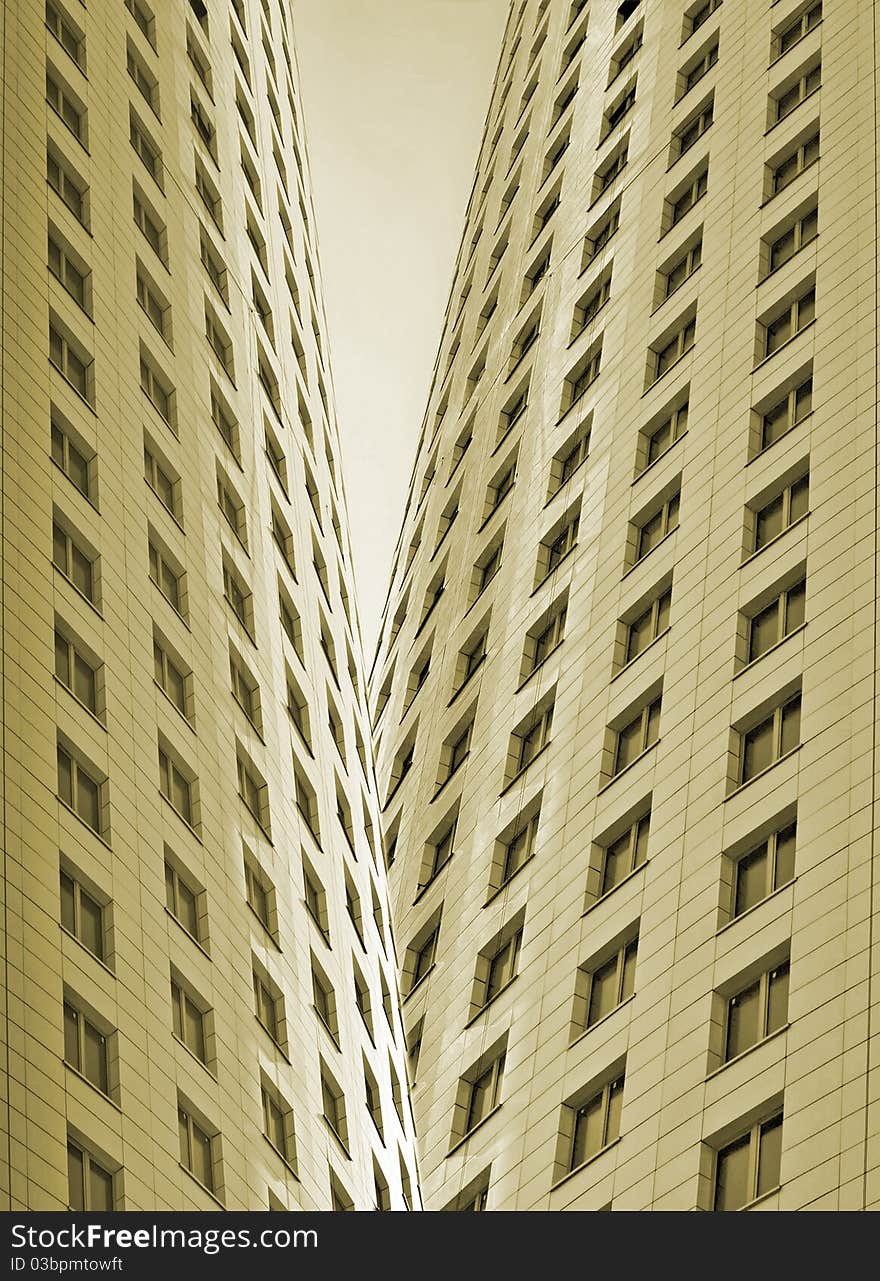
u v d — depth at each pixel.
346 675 61.75
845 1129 31.70
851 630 38.12
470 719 61.34
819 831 36.00
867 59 49.69
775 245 49.72
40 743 30.08
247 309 56.81
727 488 45.50
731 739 40.28
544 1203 40.06
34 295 36.12
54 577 32.78
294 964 41.47
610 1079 40.31
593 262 63.00
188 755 36.97
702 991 37.22
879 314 42.78
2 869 27.62
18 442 33.09
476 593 66.56
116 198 43.38
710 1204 34.56
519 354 71.38
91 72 44.66
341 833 53.12
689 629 44.22
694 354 50.81
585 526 54.47
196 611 40.34
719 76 58.41
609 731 46.75
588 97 73.38
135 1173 28.14
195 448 44.19
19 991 26.83
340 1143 41.38
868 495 39.81
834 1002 33.44
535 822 51.47
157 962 31.81
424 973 56.12
